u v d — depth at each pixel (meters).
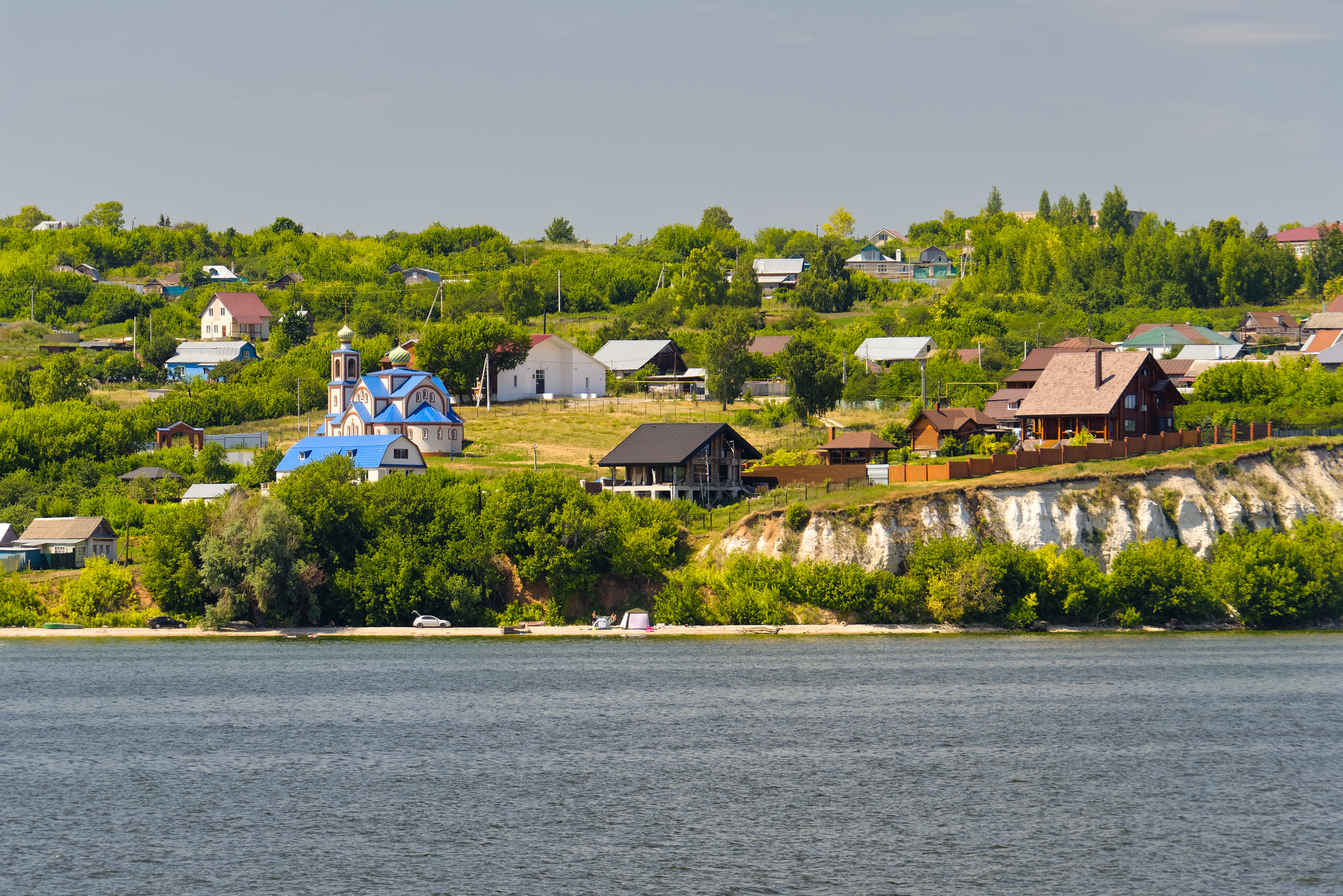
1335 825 182.00
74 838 173.00
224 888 154.62
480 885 156.50
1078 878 160.75
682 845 172.00
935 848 171.38
